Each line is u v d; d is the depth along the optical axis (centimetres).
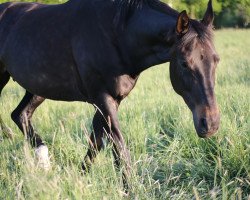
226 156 637
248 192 588
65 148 679
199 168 631
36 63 656
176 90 524
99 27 590
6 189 504
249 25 3781
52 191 455
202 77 486
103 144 594
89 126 822
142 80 1459
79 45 605
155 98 1052
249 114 801
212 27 527
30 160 503
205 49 489
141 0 581
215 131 487
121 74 587
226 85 1159
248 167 611
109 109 591
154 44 565
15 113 780
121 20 579
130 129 752
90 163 589
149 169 595
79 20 614
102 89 597
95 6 603
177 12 560
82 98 641
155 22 558
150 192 535
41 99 780
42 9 694
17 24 705
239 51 2317
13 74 708
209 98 484
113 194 495
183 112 820
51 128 836
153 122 802
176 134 732
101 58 588
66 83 641
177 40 501
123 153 573
